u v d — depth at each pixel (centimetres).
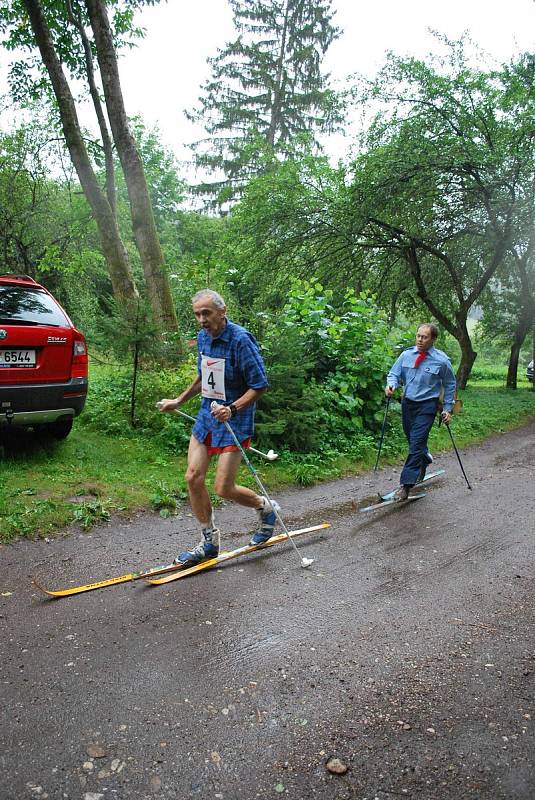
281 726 234
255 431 689
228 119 3094
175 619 319
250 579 378
